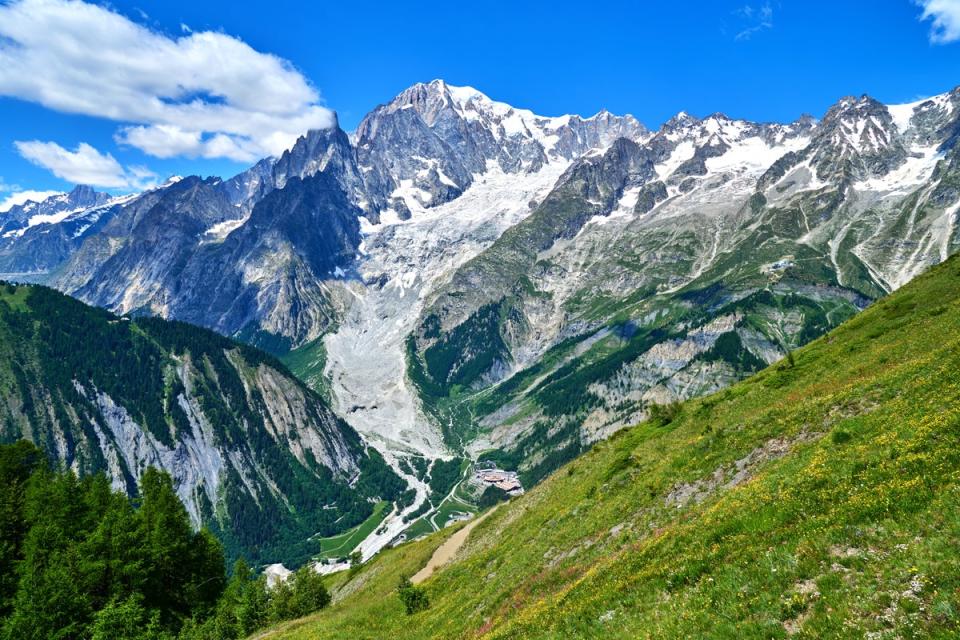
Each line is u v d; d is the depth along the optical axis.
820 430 40.88
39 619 57.00
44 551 68.56
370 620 59.81
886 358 55.59
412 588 59.06
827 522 24.67
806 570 22.34
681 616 23.73
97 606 67.69
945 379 35.47
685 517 37.28
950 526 20.28
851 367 58.38
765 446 43.00
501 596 44.38
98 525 75.19
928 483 23.77
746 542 27.09
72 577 64.69
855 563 21.28
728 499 34.06
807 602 20.70
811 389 56.56
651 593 27.80
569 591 34.78
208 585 86.25
